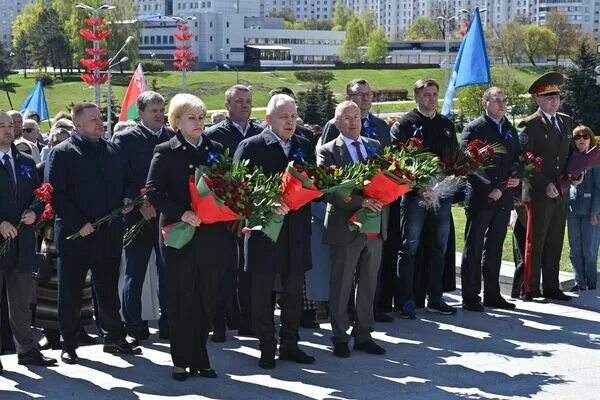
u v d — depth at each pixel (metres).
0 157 7.52
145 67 98.19
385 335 8.80
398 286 9.59
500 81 62.22
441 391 7.12
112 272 7.99
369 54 131.75
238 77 95.62
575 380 7.43
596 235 10.79
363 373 7.58
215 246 7.24
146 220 8.24
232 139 9.00
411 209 9.29
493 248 9.88
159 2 168.12
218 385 7.23
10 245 7.51
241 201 6.82
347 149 8.16
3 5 175.25
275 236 7.22
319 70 107.25
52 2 117.00
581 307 10.00
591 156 10.13
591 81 49.72
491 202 9.66
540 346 8.45
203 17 129.88
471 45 14.91
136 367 7.71
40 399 6.87
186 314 7.26
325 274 8.77
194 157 7.23
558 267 10.39
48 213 7.60
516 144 9.76
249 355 8.12
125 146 8.60
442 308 9.65
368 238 8.03
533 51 104.19
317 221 8.74
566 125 10.27
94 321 9.96
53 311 8.69
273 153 7.73
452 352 8.23
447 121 9.53
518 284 10.53
